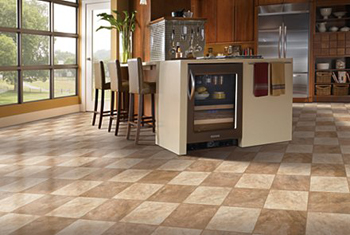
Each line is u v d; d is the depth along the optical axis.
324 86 9.27
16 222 2.40
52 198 2.84
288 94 4.76
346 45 9.07
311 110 7.69
